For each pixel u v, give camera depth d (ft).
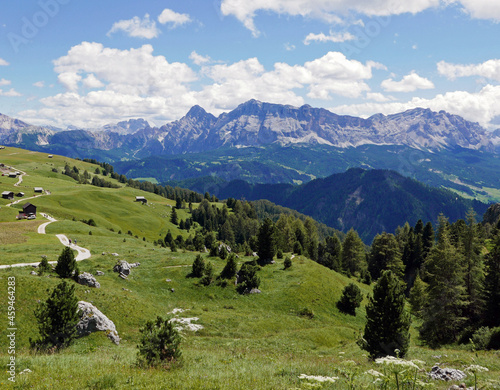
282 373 49.44
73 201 547.49
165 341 53.31
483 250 229.66
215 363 59.16
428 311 163.84
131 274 199.41
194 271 209.67
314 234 489.67
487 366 64.80
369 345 90.38
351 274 353.51
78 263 205.26
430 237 361.30
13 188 558.15
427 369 60.80
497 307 149.07
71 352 76.07
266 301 194.18
